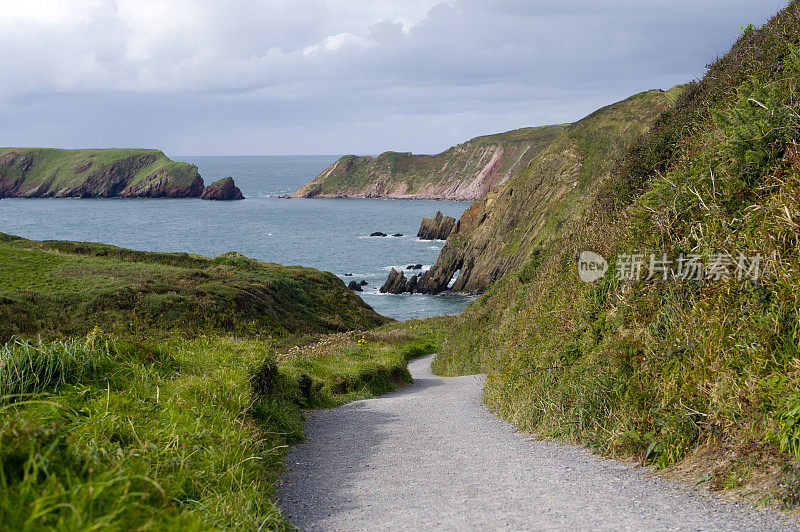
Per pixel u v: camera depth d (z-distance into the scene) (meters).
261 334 40.09
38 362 5.56
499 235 77.88
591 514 3.71
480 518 3.82
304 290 56.69
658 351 5.68
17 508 2.33
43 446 2.96
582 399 6.41
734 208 6.34
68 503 2.39
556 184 69.81
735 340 4.83
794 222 5.11
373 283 88.50
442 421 9.29
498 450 6.49
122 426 4.58
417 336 39.62
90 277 44.94
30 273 44.34
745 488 3.75
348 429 8.84
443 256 83.56
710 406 4.61
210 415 5.68
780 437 3.77
